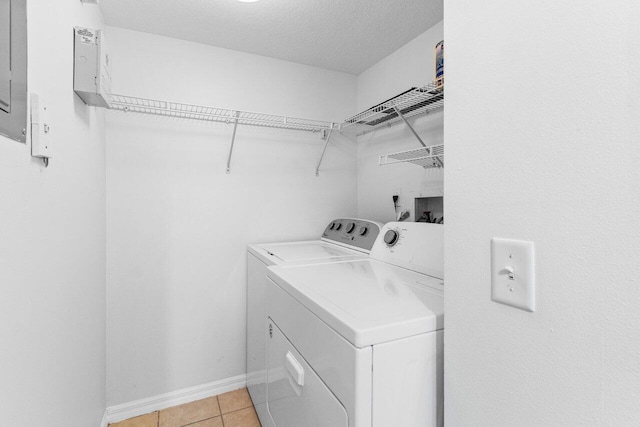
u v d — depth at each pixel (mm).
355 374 739
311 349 969
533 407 538
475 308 642
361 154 2436
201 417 1807
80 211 1226
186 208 1949
